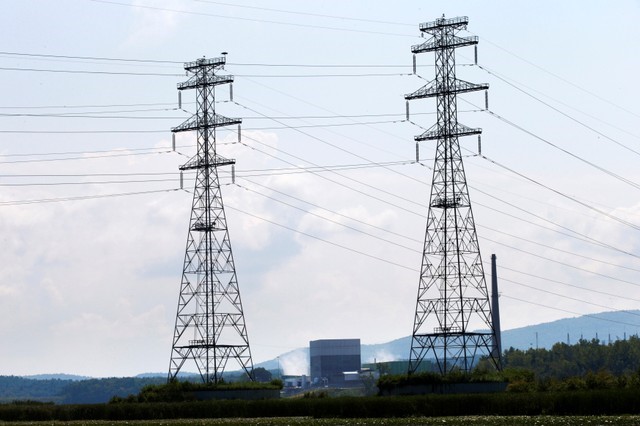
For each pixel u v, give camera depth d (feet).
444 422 519.19
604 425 462.60
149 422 605.73
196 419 647.56
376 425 507.30
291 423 542.98
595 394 598.34
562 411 602.03
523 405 613.11
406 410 638.12
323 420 579.48
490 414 619.26
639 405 588.09
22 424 609.83
